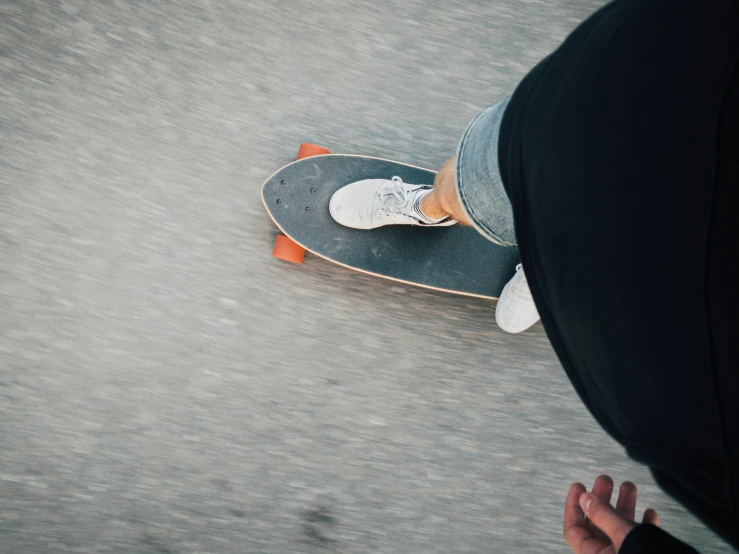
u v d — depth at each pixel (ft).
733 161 2.04
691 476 2.17
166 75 8.59
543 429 8.77
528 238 3.14
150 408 8.30
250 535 8.39
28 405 8.14
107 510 8.22
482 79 9.05
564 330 2.86
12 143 8.30
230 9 8.82
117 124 8.45
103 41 8.57
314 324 8.52
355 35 8.94
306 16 8.91
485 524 8.62
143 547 8.25
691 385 2.13
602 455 8.80
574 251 2.63
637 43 2.48
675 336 2.16
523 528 8.66
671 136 2.23
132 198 8.38
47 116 8.39
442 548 8.54
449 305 8.70
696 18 2.28
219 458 8.37
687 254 2.12
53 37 8.51
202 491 8.35
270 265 8.47
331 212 7.85
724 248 2.02
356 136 8.71
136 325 8.31
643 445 2.41
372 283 8.61
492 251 8.12
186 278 8.39
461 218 5.74
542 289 3.07
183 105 8.55
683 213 2.14
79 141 8.39
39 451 8.15
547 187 2.84
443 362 8.67
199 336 8.38
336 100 8.75
